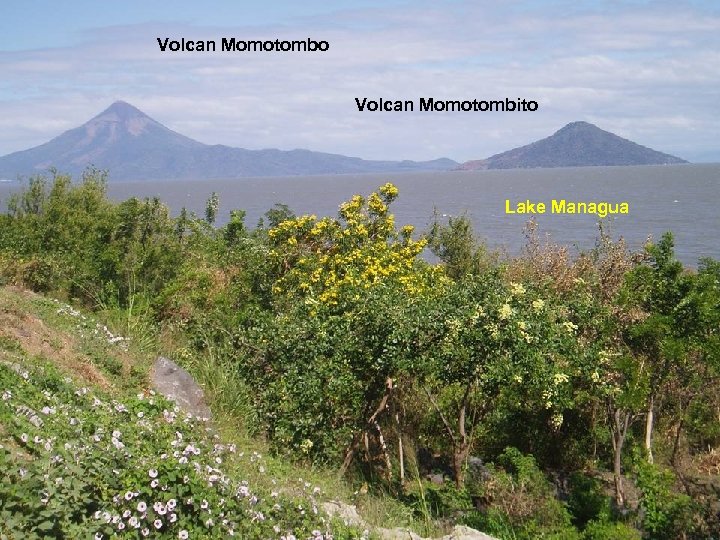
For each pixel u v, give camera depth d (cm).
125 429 661
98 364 955
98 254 1490
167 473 582
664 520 880
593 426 1188
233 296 1361
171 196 17025
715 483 1098
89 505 525
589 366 966
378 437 1165
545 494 984
